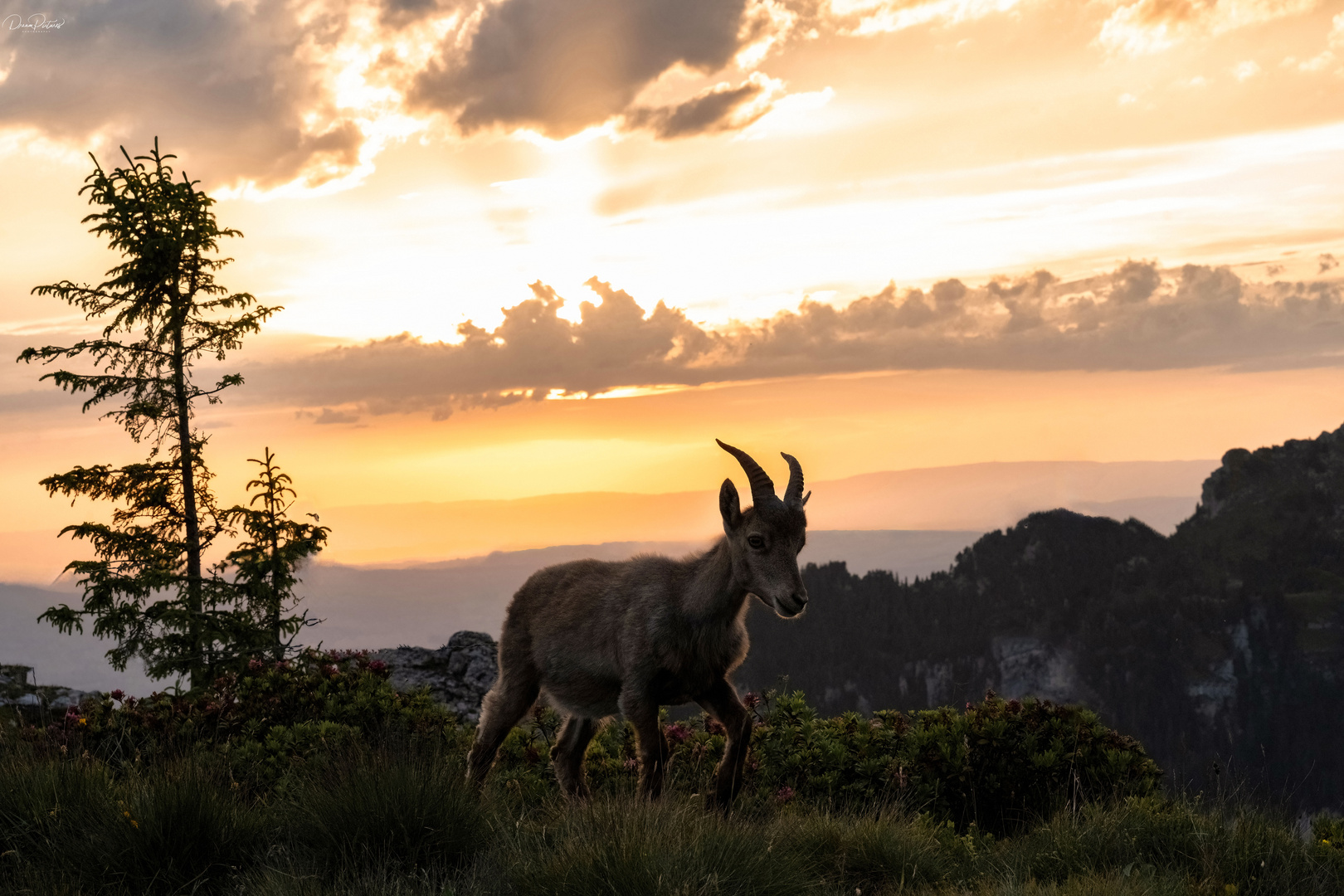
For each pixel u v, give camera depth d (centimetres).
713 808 670
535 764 917
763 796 798
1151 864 561
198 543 1519
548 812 669
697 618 734
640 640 742
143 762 730
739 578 715
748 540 707
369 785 595
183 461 1527
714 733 910
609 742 1020
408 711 962
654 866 500
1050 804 784
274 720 935
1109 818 647
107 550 1502
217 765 682
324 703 954
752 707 952
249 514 1489
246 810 613
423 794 591
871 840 614
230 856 568
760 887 506
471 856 573
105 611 1433
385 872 532
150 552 1498
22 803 595
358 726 904
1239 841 588
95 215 1540
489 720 849
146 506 1526
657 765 737
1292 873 557
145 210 1531
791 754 870
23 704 1066
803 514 716
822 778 826
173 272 1549
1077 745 811
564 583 833
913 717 916
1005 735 827
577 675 801
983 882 566
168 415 1523
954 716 886
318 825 580
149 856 549
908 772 824
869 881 583
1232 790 645
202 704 939
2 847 565
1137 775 789
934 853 627
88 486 1515
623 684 750
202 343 1554
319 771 669
